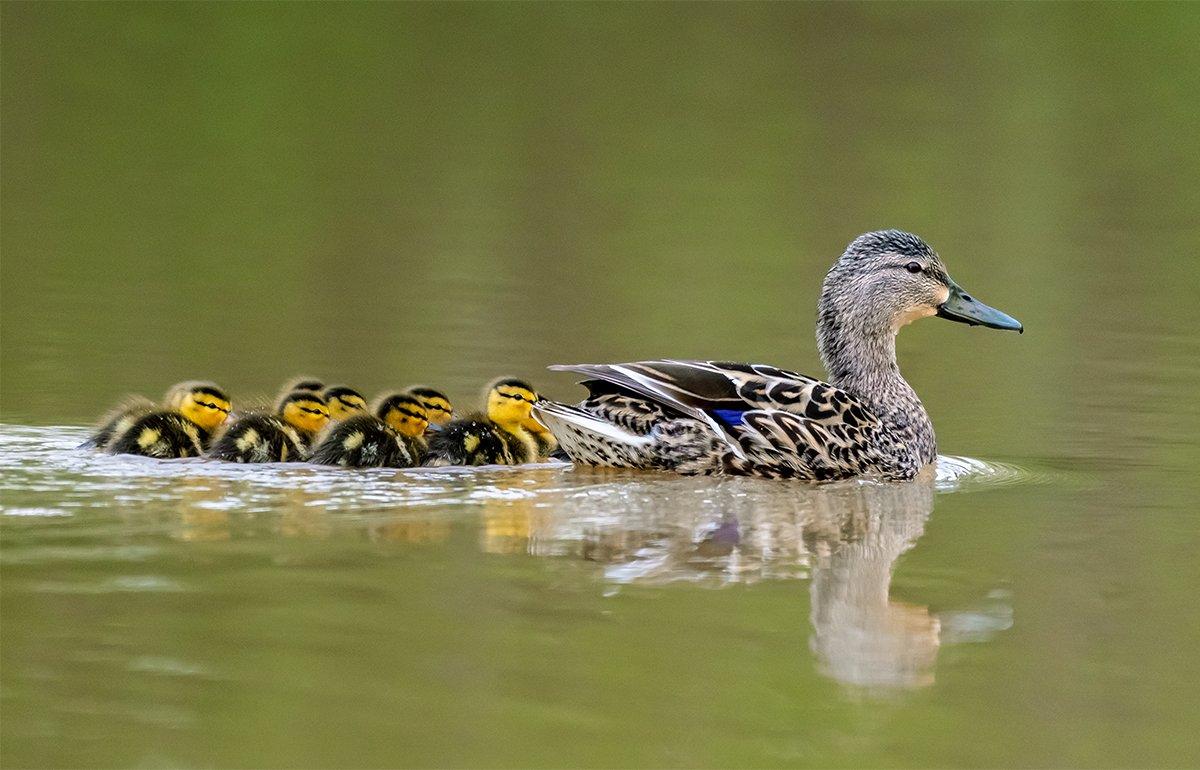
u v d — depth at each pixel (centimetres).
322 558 967
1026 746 750
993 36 4016
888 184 2823
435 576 941
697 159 3030
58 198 2580
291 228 2439
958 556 1045
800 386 1284
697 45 4022
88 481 1136
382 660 809
